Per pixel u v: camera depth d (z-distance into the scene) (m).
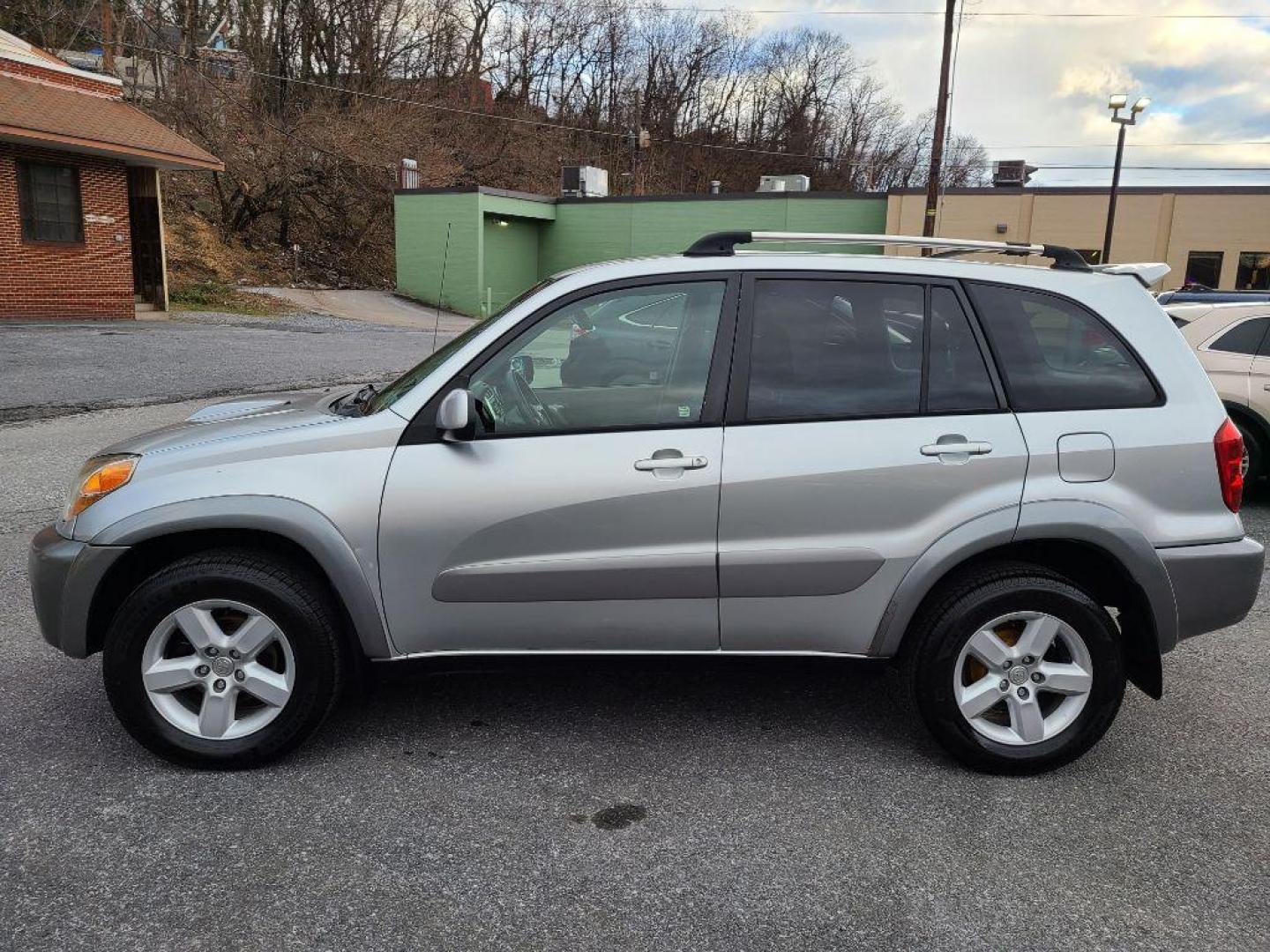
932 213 24.83
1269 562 6.09
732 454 3.13
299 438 3.16
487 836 2.86
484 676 4.05
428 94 52.16
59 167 19.84
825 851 2.81
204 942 2.37
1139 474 3.19
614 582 3.15
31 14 34.91
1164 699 3.97
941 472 3.13
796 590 3.17
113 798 3.03
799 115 76.94
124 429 9.66
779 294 3.27
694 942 2.40
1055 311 3.30
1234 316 7.70
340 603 3.23
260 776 3.19
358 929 2.43
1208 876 2.72
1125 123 26.59
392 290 38.28
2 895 2.53
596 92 66.81
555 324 3.24
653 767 3.30
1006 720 3.34
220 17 43.78
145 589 3.09
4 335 16.28
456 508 3.10
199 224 35.31
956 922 2.50
